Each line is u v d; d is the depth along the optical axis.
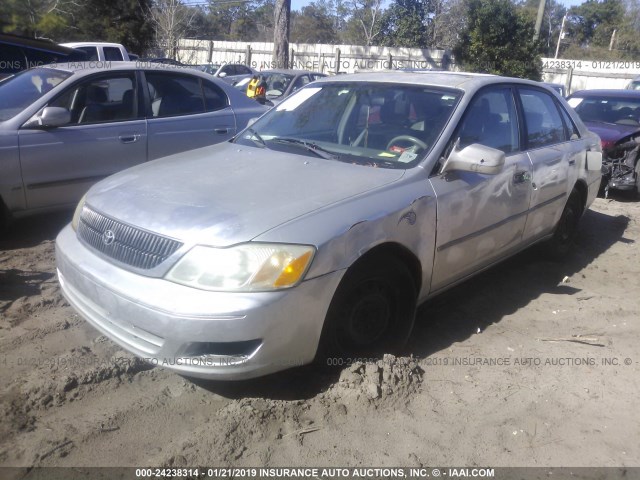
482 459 2.93
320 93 4.64
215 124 6.70
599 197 9.12
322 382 3.45
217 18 48.81
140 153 6.12
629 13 50.34
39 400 3.16
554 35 52.12
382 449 2.96
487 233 4.21
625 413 3.36
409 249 3.51
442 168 3.80
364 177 3.58
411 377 3.47
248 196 3.28
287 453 2.89
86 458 2.79
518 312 4.62
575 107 10.13
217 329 2.85
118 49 15.59
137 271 3.05
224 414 3.10
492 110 4.43
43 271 4.90
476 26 24.27
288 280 2.92
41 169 5.46
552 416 3.30
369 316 3.47
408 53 26.28
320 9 48.41
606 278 5.48
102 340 3.83
